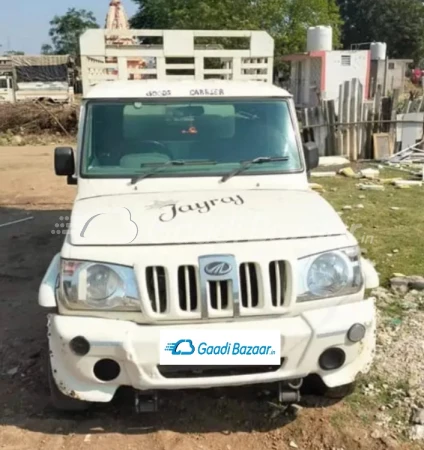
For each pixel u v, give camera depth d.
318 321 3.10
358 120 13.38
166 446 3.30
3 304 5.35
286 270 3.10
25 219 8.65
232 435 3.40
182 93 4.24
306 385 3.71
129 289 3.04
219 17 33.12
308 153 4.39
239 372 3.13
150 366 3.02
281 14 34.03
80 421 3.54
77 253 3.12
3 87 37.94
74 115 19.80
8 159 15.02
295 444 3.32
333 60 22.78
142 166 4.04
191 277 3.05
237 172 4.05
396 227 7.74
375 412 3.55
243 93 4.29
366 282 3.46
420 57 68.69
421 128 13.70
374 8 68.31
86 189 3.93
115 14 13.30
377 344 4.32
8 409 3.68
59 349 3.10
